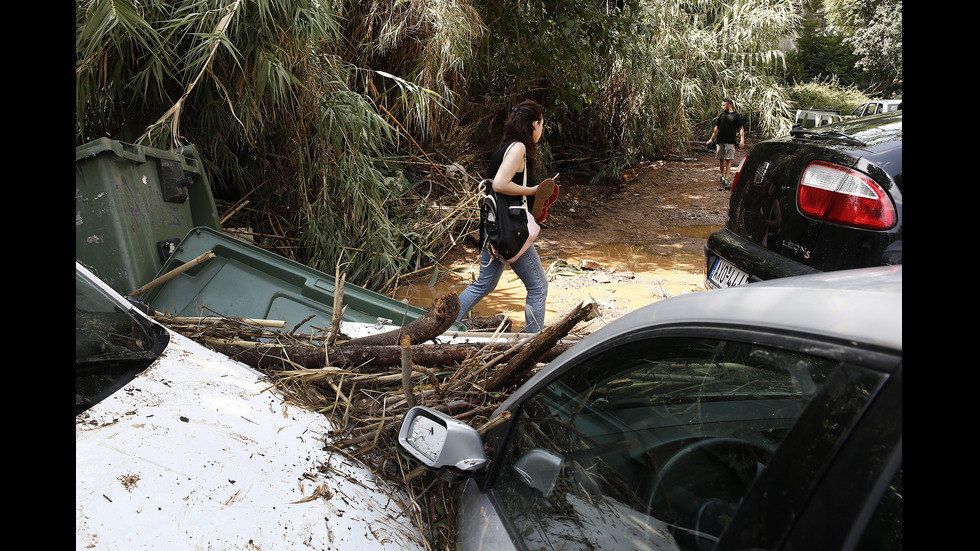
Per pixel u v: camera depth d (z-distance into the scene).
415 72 7.30
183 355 2.06
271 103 5.58
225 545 1.37
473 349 2.69
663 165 13.28
